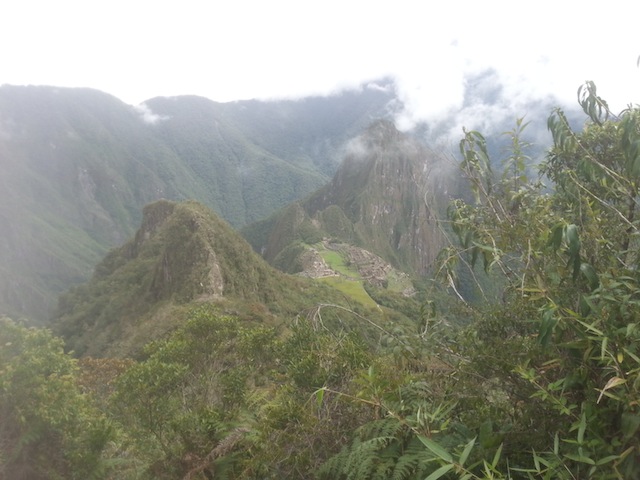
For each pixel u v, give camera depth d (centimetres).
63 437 448
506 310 274
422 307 315
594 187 292
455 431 260
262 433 330
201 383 622
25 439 416
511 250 269
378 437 254
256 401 484
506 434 241
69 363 493
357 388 312
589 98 307
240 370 588
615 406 205
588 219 269
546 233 238
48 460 434
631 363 199
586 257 250
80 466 437
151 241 6106
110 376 1137
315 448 309
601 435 210
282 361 512
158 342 753
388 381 278
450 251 308
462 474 193
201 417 443
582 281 239
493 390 278
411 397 288
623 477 193
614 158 302
